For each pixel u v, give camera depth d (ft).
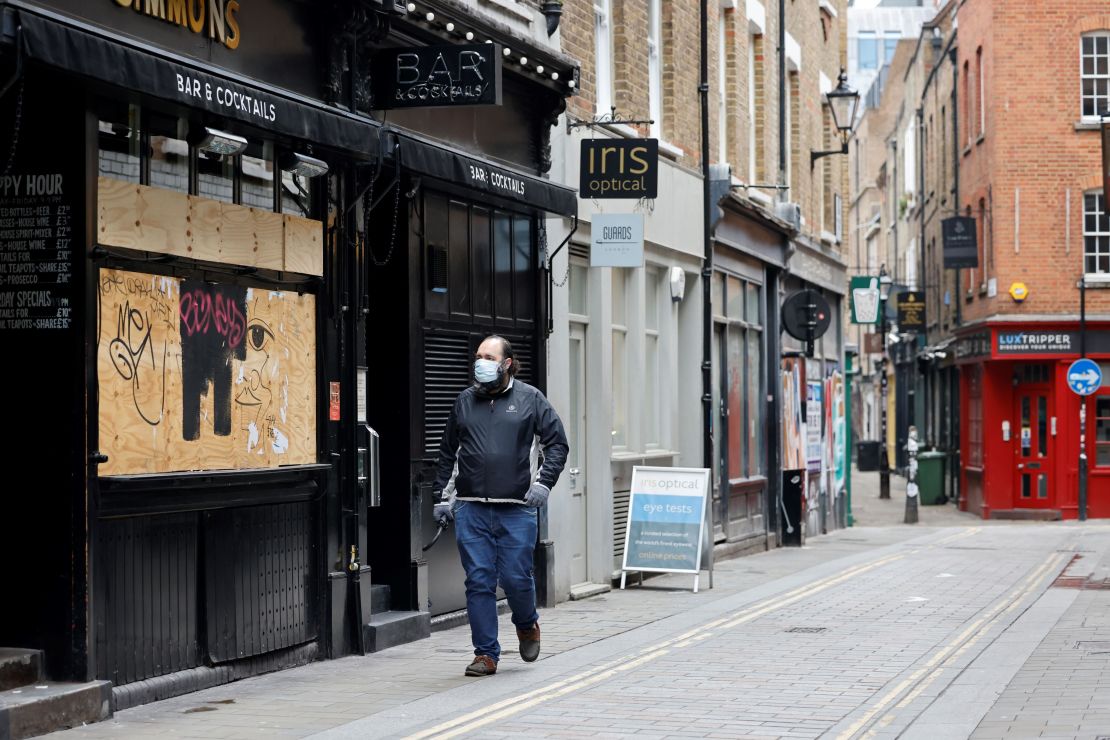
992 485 116.57
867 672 34.94
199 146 32.53
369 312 42.37
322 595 37.35
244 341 34.35
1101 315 112.37
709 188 67.41
